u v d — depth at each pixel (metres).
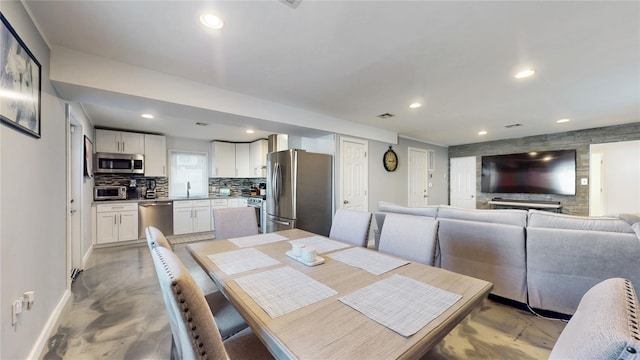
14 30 1.31
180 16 1.59
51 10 1.52
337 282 1.19
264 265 1.42
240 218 2.35
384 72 2.42
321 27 1.72
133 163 4.82
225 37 1.83
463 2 1.48
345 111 3.70
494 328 1.96
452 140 6.21
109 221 4.36
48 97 1.89
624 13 1.56
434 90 2.87
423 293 1.08
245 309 0.94
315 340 0.76
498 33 1.79
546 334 1.89
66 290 2.34
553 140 5.33
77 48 1.97
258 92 2.94
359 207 4.54
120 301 2.39
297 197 3.79
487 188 6.28
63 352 1.68
